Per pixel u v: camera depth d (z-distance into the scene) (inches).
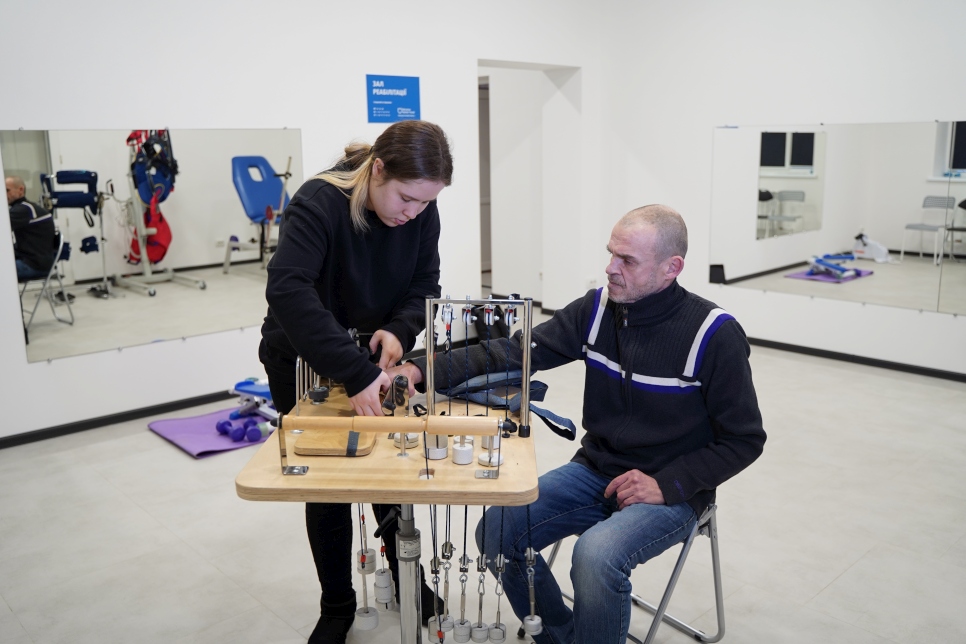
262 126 176.4
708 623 93.6
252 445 151.8
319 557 84.2
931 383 187.2
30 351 154.5
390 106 195.6
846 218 199.9
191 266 172.2
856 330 203.8
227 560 109.7
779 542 112.6
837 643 89.4
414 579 71.6
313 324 65.4
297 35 178.2
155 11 158.6
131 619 95.8
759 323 222.7
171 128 164.1
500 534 72.1
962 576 103.0
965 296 183.9
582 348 81.1
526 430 68.9
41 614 96.9
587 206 247.8
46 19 146.5
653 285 73.1
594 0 236.4
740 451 72.7
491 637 68.9
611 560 68.7
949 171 181.5
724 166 219.8
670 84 227.3
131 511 125.1
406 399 69.7
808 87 200.7
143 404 170.7
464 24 206.7
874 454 144.2
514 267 275.3
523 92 259.0
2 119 144.9
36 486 135.0
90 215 157.4
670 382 74.8
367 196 69.3
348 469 61.4
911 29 182.1
